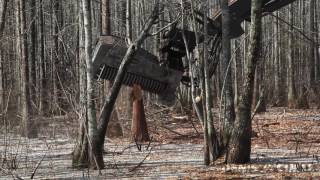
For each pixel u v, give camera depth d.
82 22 12.14
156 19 11.99
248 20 14.07
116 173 10.94
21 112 18.55
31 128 17.27
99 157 11.48
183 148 14.80
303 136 16.70
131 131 16.47
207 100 11.54
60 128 17.52
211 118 11.58
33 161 12.65
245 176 10.10
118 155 13.64
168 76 13.84
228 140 11.43
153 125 19.42
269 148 14.34
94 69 13.22
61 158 13.16
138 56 13.54
